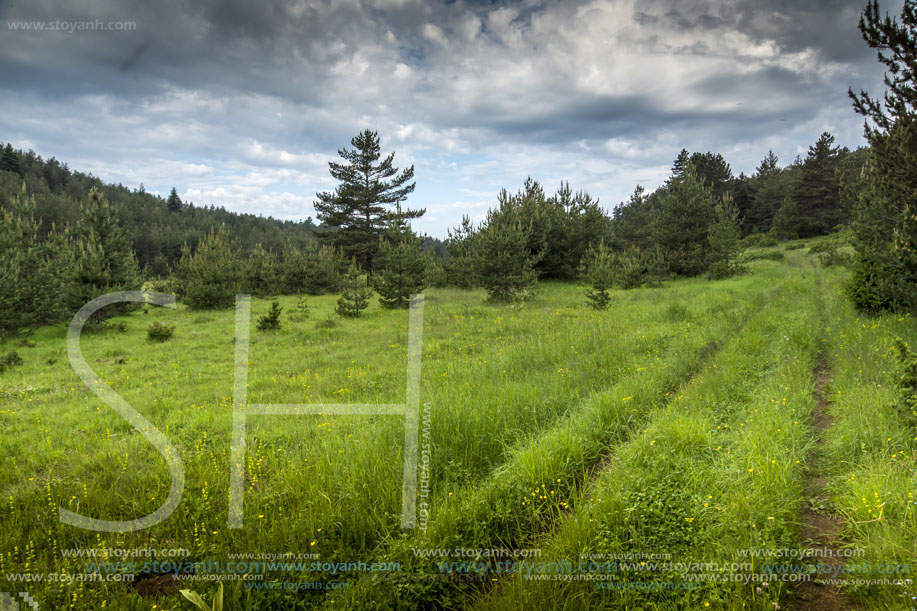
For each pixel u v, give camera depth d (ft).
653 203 213.25
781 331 35.37
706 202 111.55
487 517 13.33
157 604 10.98
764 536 11.48
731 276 102.42
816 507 13.30
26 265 61.57
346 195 138.21
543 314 57.77
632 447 16.49
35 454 20.34
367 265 145.28
